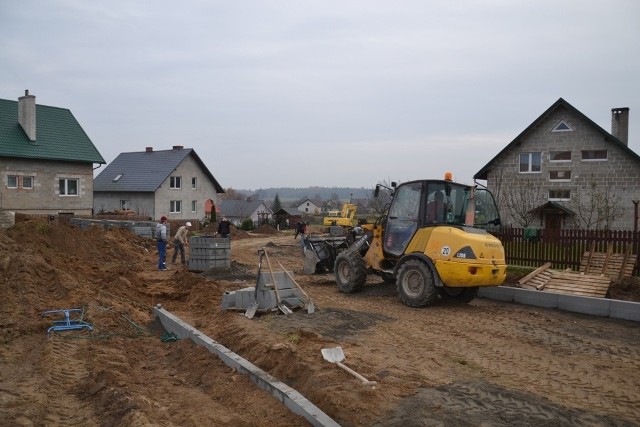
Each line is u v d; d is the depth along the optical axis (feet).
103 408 18.65
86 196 116.88
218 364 23.73
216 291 41.52
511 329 30.45
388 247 39.96
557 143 103.24
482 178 113.19
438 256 35.65
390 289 42.70
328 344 26.08
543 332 29.81
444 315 34.04
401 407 18.15
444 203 38.37
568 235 46.78
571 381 21.74
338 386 19.66
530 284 40.52
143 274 55.57
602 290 37.50
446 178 39.14
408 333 29.22
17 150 106.01
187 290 43.55
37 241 51.80
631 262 41.91
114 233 76.79
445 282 35.32
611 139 96.94
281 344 24.49
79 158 114.11
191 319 33.91
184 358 25.40
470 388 20.18
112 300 34.88
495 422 17.03
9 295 30.91
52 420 17.66
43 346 25.18
